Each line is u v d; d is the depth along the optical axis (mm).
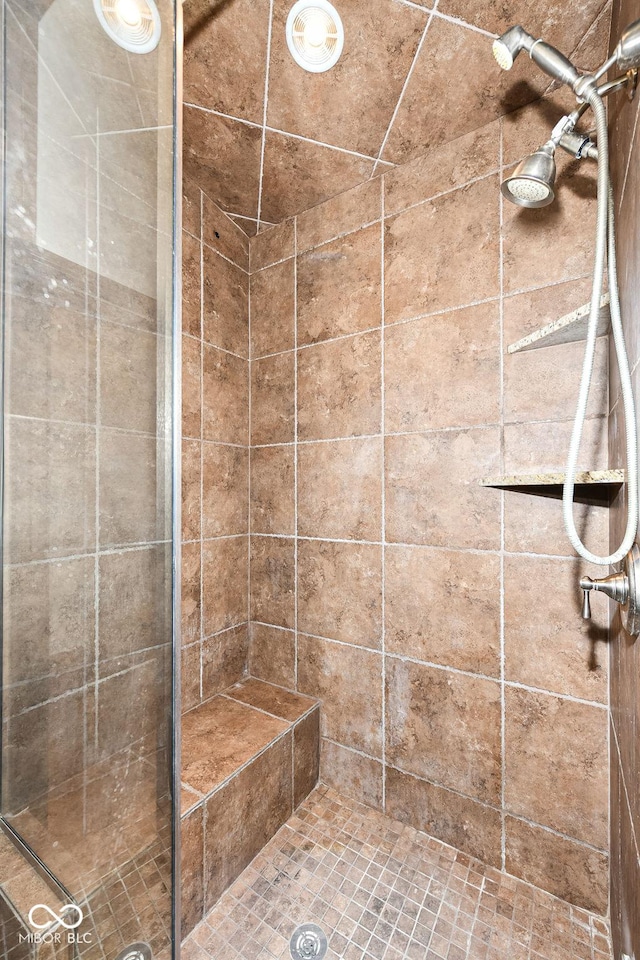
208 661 1524
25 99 581
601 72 662
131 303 664
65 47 600
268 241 1688
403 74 1073
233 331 1646
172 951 688
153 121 675
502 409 1182
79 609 626
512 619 1164
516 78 1074
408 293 1349
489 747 1190
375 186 1421
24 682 610
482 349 1215
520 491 1133
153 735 699
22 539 614
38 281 595
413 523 1327
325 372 1528
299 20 952
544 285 1125
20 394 604
